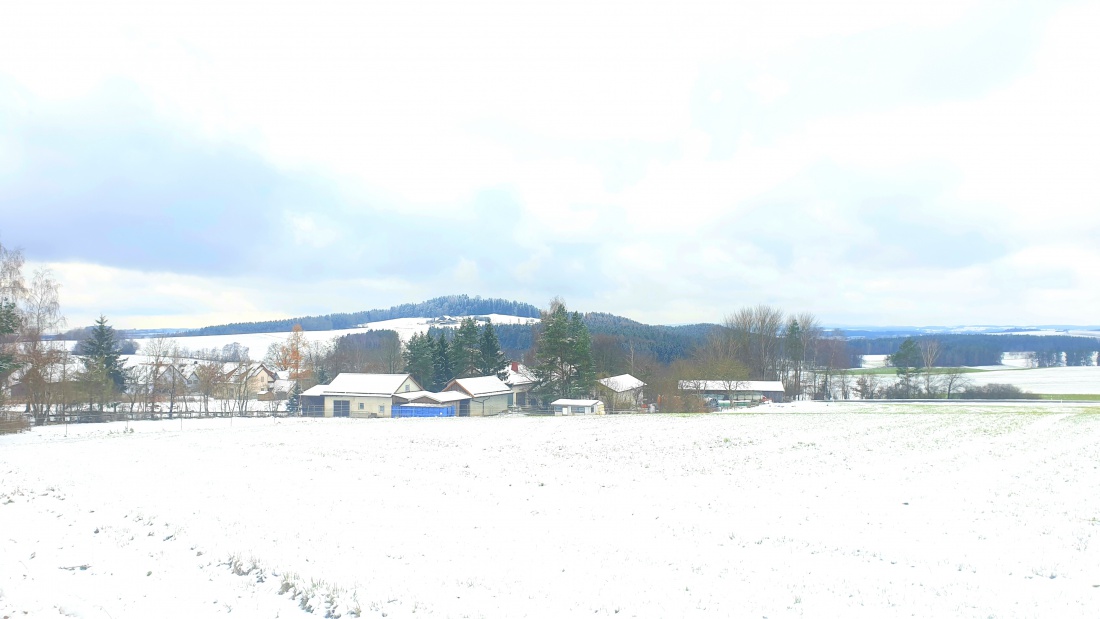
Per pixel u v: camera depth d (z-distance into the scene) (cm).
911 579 1361
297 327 11606
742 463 3139
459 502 2205
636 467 3042
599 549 1606
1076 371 16125
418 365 9369
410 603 1173
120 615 1112
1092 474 2681
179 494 2278
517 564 1456
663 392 8100
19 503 2077
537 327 11312
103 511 1962
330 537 1664
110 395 7506
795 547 1634
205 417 7512
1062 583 1318
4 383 5431
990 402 8212
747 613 1158
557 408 7506
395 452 3622
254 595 1223
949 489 2394
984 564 1463
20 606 1147
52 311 5900
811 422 5325
